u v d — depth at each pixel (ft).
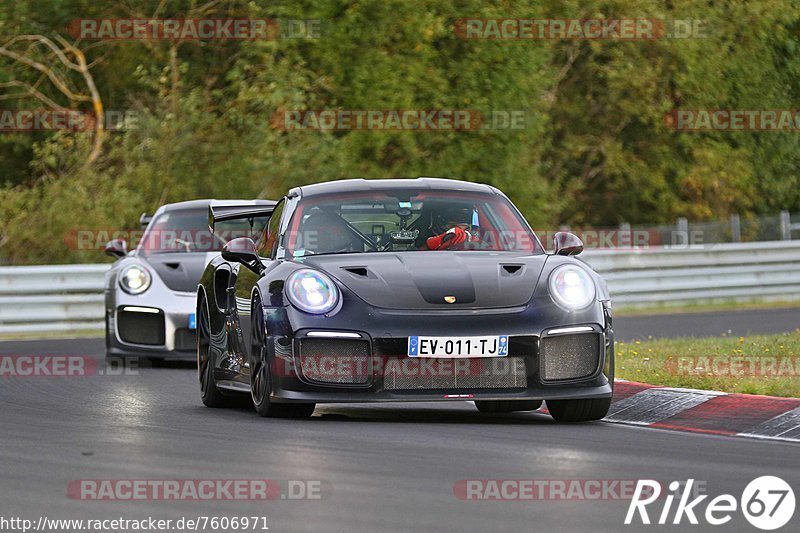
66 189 258.57
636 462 69.51
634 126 366.84
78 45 302.25
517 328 85.46
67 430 85.30
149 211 262.06
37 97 295.89
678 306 252.62
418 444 76.64
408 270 89.56
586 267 91.61
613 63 349.41
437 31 287.28
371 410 100.42
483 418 94.12
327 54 284.00
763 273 263.90
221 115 285.84
